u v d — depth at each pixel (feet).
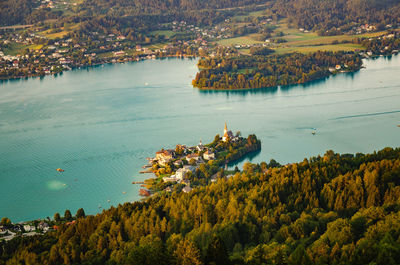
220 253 517.14
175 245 618.03
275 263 513.45
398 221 572.10
